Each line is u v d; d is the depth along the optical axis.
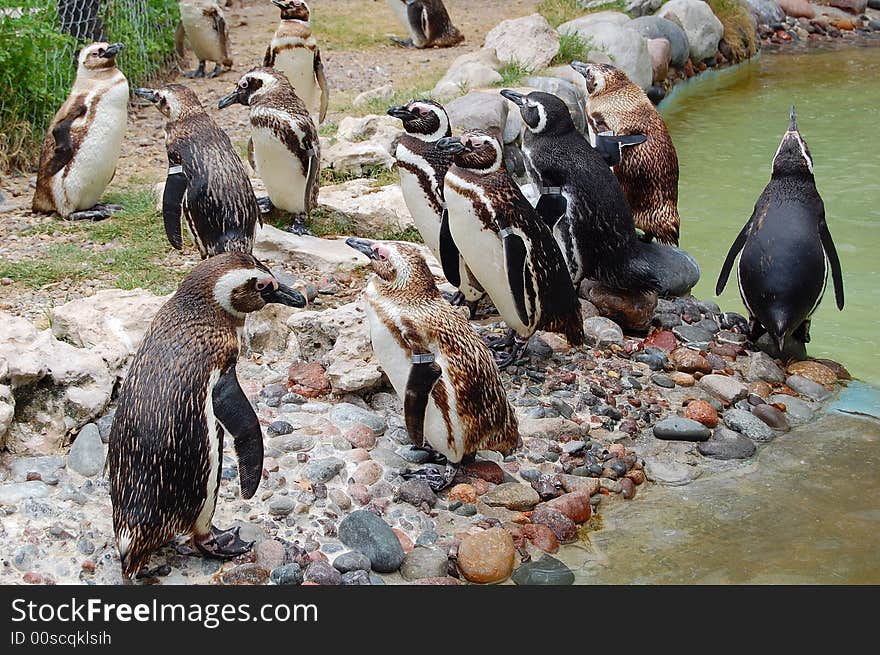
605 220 6.96
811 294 6.70
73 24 11.70
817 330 7.68
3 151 9.68
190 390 4.14
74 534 4.64
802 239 6.69
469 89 11.74
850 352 7.33
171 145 6.76
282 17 10.32
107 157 8.49
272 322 6.57
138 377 4.20
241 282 4.30
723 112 13.60
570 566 4.86
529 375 6.51
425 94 11.88
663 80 14.49
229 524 4.81
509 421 5.32
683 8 15.62
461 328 5.09
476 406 5.11
